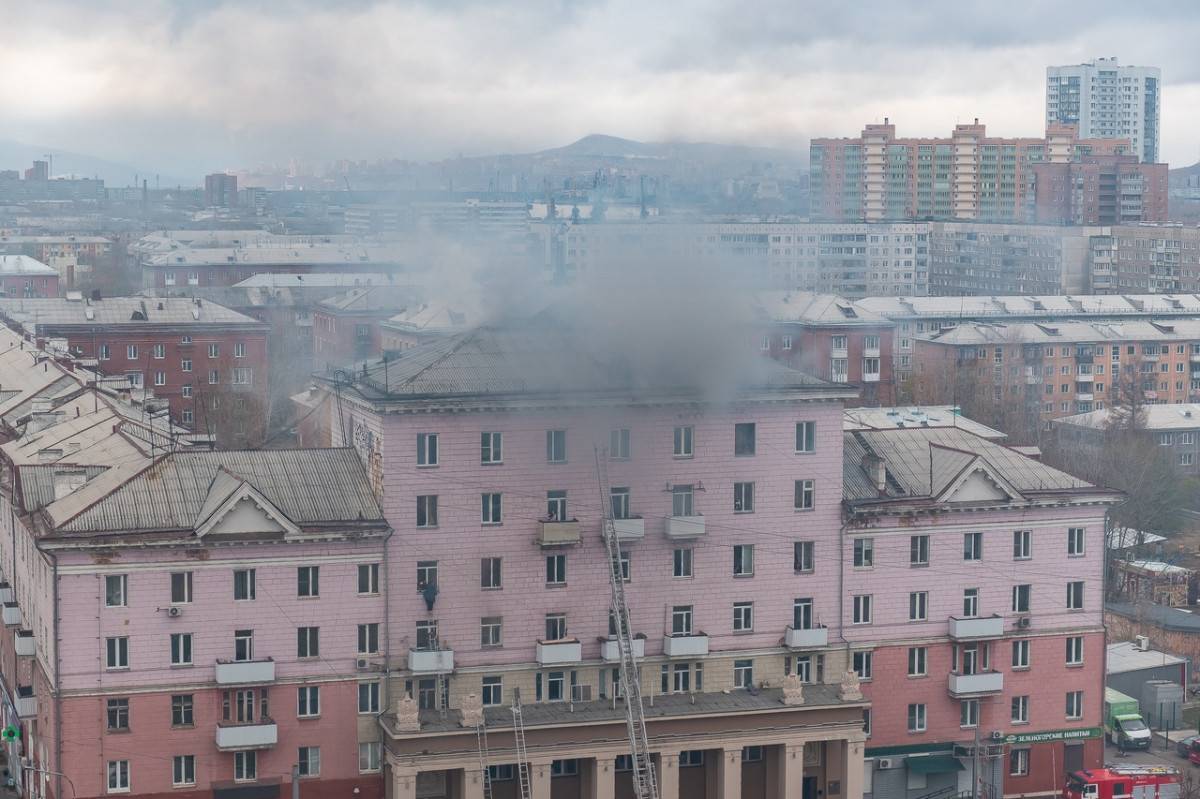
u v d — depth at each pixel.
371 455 145.50
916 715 155.62
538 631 147.12
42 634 141.50
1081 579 159.38
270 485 144.00
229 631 139.00
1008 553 157.25
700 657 150.12
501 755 140.62
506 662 146.50
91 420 174.12
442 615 144.88
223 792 138.62
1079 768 160.00
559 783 146.88
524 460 146.12
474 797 140.25
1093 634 159.75
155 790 137.62
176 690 137.50
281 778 140.50
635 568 149.50
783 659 153.00
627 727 143.25
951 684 155.12
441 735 138.88
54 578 134.12
